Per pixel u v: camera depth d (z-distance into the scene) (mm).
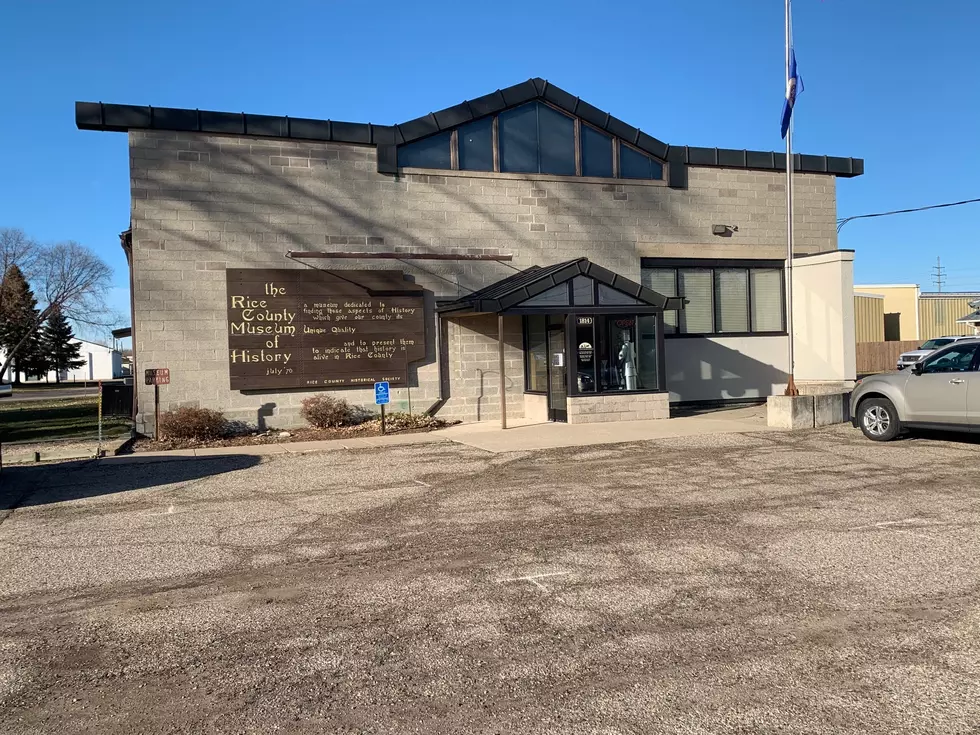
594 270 15914
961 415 11430
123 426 18766
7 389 23859
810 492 9031
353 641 4879
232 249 15695
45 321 64062
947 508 8047
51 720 3939
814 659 4449
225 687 4273
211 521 8359
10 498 9914
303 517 8461
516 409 17984
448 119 17281
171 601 5754
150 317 15250
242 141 15797
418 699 4078
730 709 3883
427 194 17172
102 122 14859
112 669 4543
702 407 19672
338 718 3902
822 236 21125
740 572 6094
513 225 17906
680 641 4750
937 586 5652
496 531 7629
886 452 11555
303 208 16188
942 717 3762
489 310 15039
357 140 16547
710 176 19984
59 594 5980
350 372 16438
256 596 5828
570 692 4113
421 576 6215
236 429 15688
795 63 15367
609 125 18797
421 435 15094
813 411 14594
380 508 8828
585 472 10805
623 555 6652
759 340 20578
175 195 15367
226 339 15664
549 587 5848
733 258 20250
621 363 16438
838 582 5793
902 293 46219
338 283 16359
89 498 9805
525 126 18172
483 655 4613
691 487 9547
